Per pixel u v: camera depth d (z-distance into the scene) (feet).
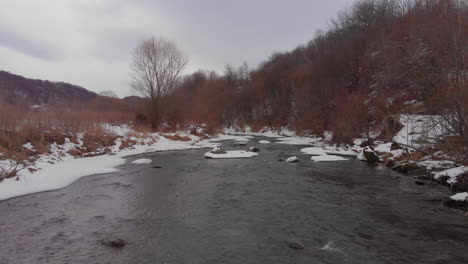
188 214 28.71
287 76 182.39
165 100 119.96
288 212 29.32
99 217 27.68
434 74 41.55
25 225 25.48
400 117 69.56
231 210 29.96
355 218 27.45
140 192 36.88
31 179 39.14
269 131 176.35
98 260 19.30
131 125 107.65
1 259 19.35
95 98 134.62
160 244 21.85
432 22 48.39
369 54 99.35
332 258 19.63
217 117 172.96
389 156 60.29
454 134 38.27
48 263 18.89
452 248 21.04
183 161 62.08
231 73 263.49
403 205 31.19
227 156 67.31
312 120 112.98
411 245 21.58
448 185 38.40
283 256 19.97
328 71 126.62
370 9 130.72
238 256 19.97
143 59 115.24
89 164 54.08
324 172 49.88
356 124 81.56
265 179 44.52
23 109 61.57
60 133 62.44
